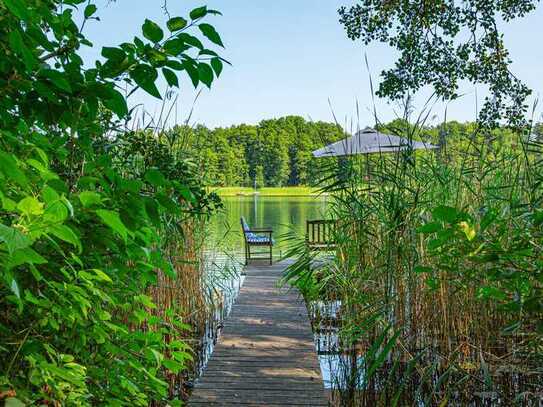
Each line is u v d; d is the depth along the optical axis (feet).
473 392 10.81
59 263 5.07
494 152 12.55
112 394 6.07
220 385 11.71
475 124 13.84
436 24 22.56
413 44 22.66
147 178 4.60
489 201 11.29
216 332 18.52
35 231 3.06
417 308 11.44
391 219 11.21
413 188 12.26
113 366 6.01
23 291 4.69
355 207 12.79
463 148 13.28
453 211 6.09
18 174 2.96
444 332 11.23
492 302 11.03
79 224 4.84
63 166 5.91
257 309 19.53
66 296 4.87
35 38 4.17
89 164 4.99
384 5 23.07
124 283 6.43
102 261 5.73
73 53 4.75
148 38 4.57
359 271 12.49
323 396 11.08
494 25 21.95
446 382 11.03
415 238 11.19
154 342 6.24
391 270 10.98
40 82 4.22
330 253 14.92
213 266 21.24
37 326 5.15
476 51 22.33
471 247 6.66
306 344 14.92
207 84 4.77
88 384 6.22
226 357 13.71
